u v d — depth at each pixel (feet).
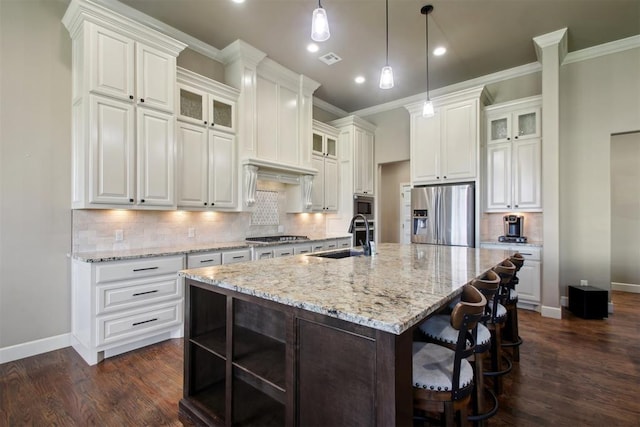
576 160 12.94
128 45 9.17
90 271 8.02
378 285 4.75
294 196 15.79
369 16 10.47
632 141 16.42
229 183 12.19
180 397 6.59
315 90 16.42
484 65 13.92
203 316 6.25
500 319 6.55
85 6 8.29
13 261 8.34
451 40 11.93
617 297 14.97
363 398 3.43
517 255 8.68
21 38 8.46
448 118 14.49
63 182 9.08
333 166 17.70
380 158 19.10
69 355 8.55
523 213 14.24
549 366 7.97
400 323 3.07
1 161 8.18
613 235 16.78
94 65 8.53
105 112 8.69
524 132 13.79
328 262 7.23
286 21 10.80
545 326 10.89
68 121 9.17
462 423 4.13
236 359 5.13
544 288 12.00
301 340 4.13
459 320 3.68
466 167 13.97
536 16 10.50
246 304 6.35
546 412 6.12
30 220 8.57
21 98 8.46
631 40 11.82
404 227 22.65
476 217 13.67
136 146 9.30
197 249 10.26
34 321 8.61
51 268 8.89
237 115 12.53
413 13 10.33
